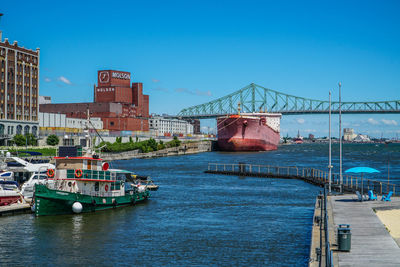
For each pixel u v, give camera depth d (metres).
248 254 37.50
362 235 35.03
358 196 53.62
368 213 44.50
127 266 34.62
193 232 45.25
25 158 85.19
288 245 40.22
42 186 51.12
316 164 150.75
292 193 74.50
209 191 76.75
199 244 40.69
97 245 40.28
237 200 66.38
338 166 141.75
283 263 35.09
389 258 28.88
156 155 191.88
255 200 66.50
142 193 64.31
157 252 38.19
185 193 74.00
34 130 173.38
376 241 33.16
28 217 51.19
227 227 47.56
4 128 159.25
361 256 29.44
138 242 41.41
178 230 46.09
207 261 35.75
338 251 30.86
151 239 42.44
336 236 35.19
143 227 47.44
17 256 37.09
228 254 37.56
